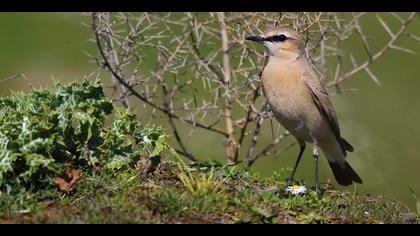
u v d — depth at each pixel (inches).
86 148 396.5
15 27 839.1
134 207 363.3
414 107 775.7
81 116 393.1
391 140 732.0
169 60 527.8
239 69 531.5
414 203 676.1
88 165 396.5
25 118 372.8
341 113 755.4
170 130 652.7
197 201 371.2
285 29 455.2
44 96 394.3
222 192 387.5
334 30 564.1
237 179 424.2
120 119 412.2
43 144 369.7
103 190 377.4
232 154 547.5
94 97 398.3
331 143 465.1
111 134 401.4
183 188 394.6
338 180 488.1
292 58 452.1
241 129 536.1
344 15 591.8
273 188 417.1
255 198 385.4
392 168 705.0
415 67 826.2
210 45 618.5
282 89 447.2
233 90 529.0
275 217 372.8
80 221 349.4
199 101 649.6
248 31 525.0
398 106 770.8
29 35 826.2
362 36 546.3
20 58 794.8
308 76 447.2
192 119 529.7
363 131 735.7
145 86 550.0
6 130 368.8
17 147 368.5
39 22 847.1
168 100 578.6
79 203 367.6
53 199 368.5
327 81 612.1
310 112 447.8
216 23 587.5
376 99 776.9
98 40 500.1
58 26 847.1
